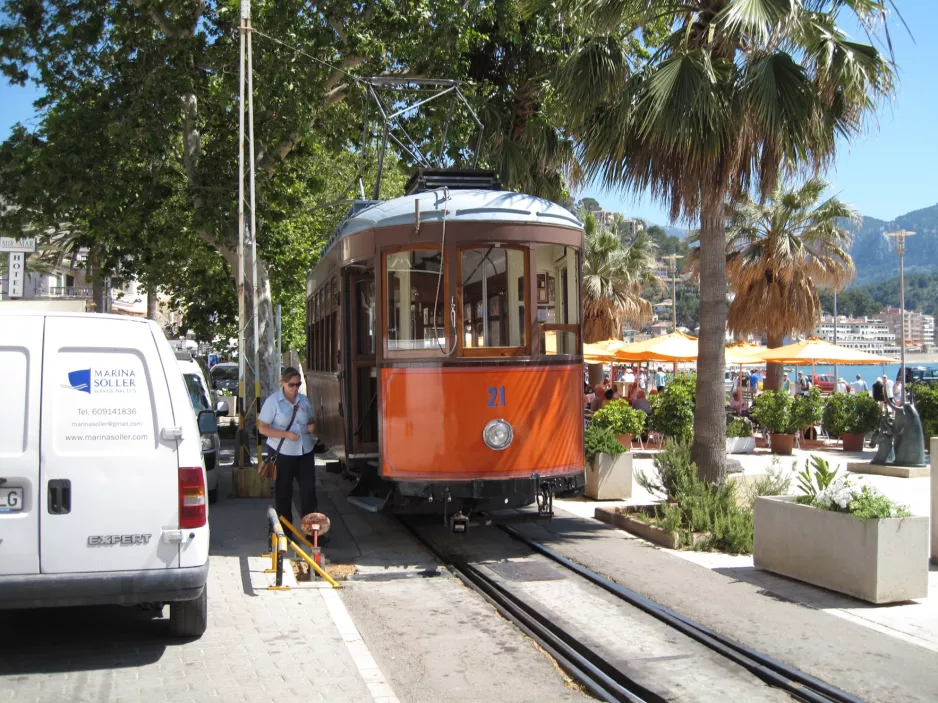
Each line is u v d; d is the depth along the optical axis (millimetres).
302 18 16797
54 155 17000
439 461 8852
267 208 18484
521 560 9148
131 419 5422
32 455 5242
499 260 9148
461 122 16500
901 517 7258
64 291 36781
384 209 9484
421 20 16797
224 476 15492
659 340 23797
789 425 19453
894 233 32656
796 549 7980
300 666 5551
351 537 10422
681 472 10344
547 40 16312
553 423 9203
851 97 10227
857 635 6430
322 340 12898
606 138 10836
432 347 9000
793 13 9562
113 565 5312
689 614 6969
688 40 10938
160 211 20094
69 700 4938
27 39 17516
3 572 5152
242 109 13523
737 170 10453
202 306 32906
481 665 5926
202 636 6141
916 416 15781
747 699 5289
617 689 5406
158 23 17562
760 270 24797
